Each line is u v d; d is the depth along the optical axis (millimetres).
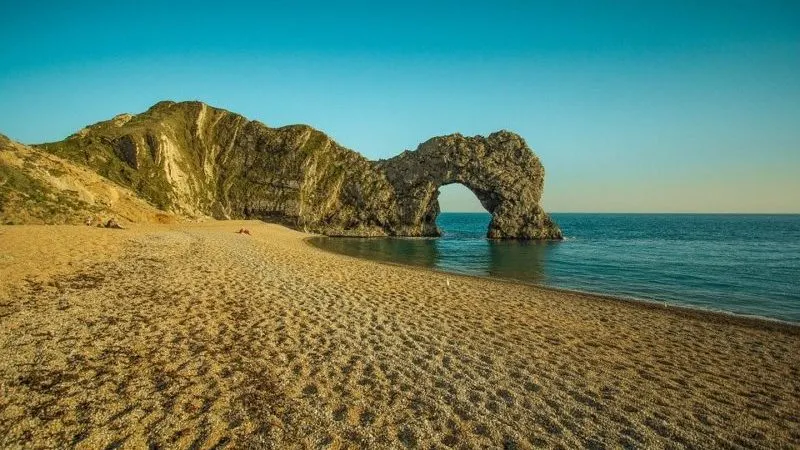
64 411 7102
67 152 68062
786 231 112000
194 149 95812
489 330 14125
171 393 7984
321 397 8367
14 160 37750
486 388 9359
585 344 13391
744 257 47719
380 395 8656
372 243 69000
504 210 85000
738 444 7770
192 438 6660
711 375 11391
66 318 11516
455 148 89125
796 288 28875
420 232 93625
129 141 74188
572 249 58938
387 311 15570
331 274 22844
